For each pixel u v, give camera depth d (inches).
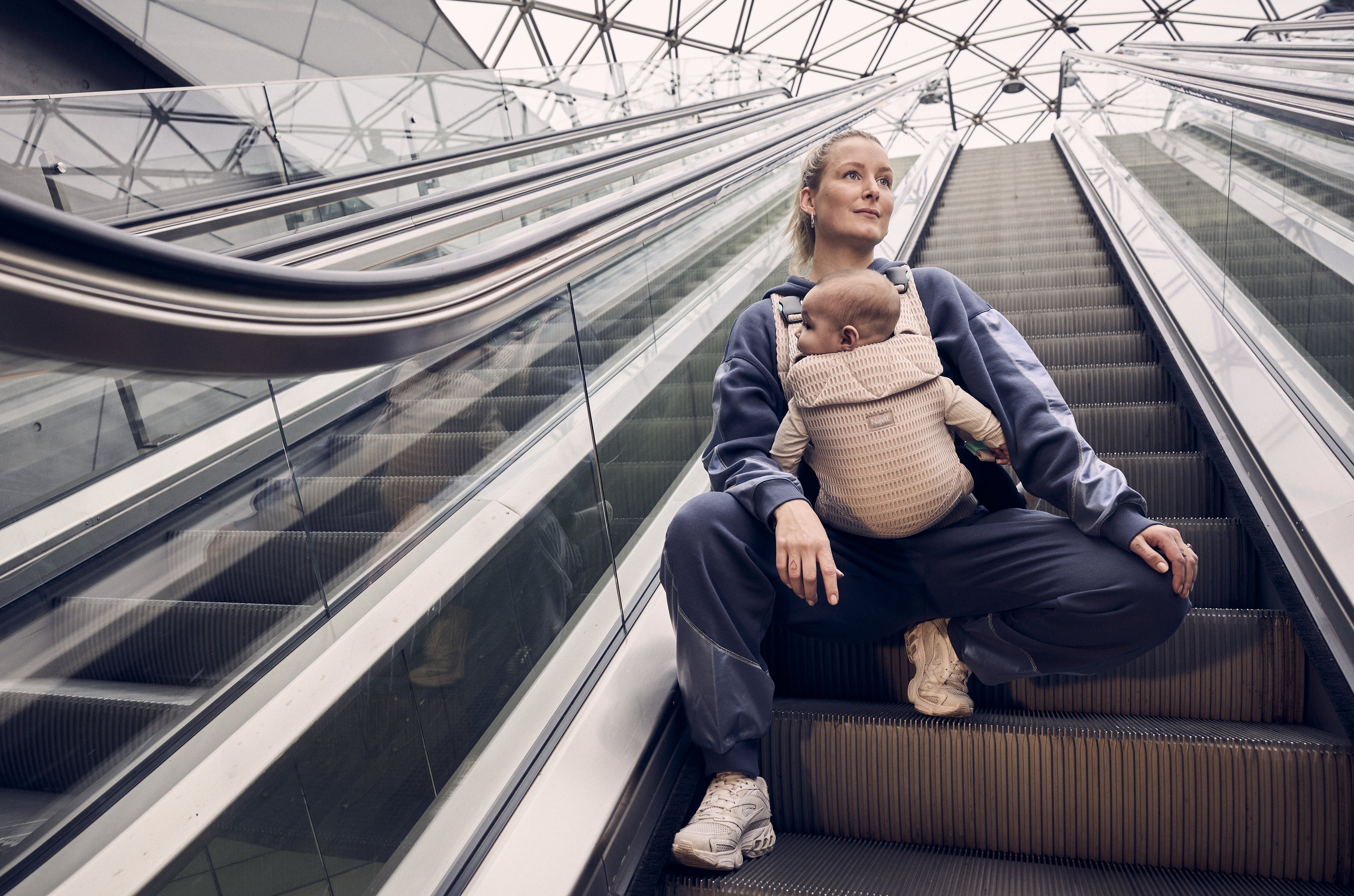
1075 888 52.7
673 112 253.1
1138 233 176.9
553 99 327.0
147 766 44.7
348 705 44.7
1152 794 56.2
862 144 70.6
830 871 54.4
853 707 65.7
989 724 59.7
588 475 71.0
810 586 52.7
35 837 39.1
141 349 25.0
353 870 43.3
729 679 56.2
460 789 50.9
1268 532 70.0
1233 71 136.3
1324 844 53.2
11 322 21.0
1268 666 63.1
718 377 67.4
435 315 42.5
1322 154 89.0
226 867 38.0
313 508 50.8
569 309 71.9
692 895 52.1
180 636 48.9
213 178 202.2
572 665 64.3
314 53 345.4
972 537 59.5
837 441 57.8
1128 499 55.4
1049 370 130.0
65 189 167.9
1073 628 55.3
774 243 190.4
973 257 219.9
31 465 52.0
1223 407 92.2
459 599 54.0
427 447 59.4
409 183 160.2
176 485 54.0
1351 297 78.7
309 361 32.5
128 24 267.4
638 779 53.2
